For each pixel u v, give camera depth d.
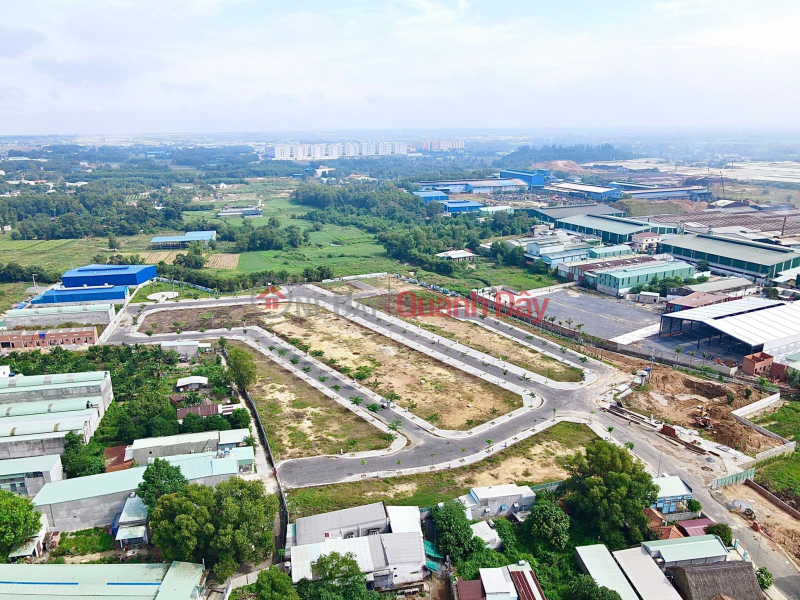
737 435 88.56
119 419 90.62
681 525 67.75
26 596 54.91
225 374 108.12
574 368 117.12
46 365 116.00
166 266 196.38
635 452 85.81
